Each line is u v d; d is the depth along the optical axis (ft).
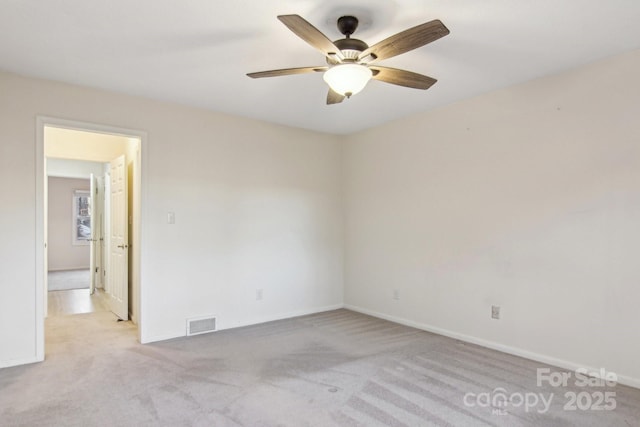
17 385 8.89
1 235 9.99
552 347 10.36
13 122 10.12
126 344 11.90
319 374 9.60
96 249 20.79
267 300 14.84
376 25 7.70
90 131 11.26
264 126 14.83
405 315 14.39
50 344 11.87
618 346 9.20
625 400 8.26
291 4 6.96
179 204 12.77
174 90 11.43
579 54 9.11
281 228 15.28
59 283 23.47
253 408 7.84
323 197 16.62
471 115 12.22
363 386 8.91
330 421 7.36
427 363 10.37
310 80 10.63
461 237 12.53
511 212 11.22
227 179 13.84
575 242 9.94
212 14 7.29
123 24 7.65
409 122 14.25
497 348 11.51
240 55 9.07
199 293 13.16
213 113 13.52
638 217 8.94
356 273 16.60
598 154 9.53
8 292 10.05
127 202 14.83
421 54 9.04
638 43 8.56
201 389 8.72
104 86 11.07
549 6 7.00
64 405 7.94
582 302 9.80
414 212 14.07
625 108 9.10
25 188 10.28
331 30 7.94
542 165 10.55
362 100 12.37
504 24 7.66
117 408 7.82
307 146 16.14
